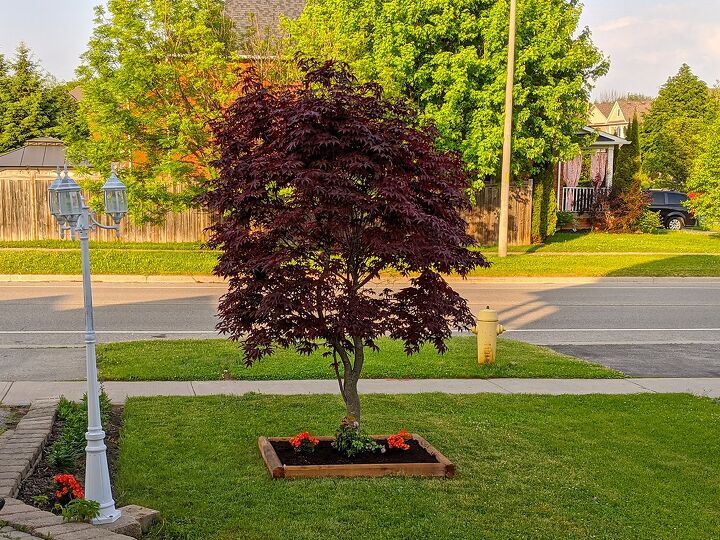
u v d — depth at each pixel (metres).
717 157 30.22
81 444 6.95
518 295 18.84
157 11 21.58
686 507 5.99
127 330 13.54
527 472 6.65
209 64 21.11
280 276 6.55
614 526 5.56
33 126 42.09
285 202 6.85
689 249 28.55
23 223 27.09
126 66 21.23
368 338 7.02
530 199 29.20
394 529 5.35
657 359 12.21
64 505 5.58
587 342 13.48
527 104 26.39
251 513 5.55
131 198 22.39
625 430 8.02
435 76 24.41
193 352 11.36
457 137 25.47
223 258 6.74
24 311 15.23
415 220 6.49
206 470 6.47
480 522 5.54
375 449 6.91
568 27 26.55
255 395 9.05
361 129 6.43
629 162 35.00
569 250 27.72
